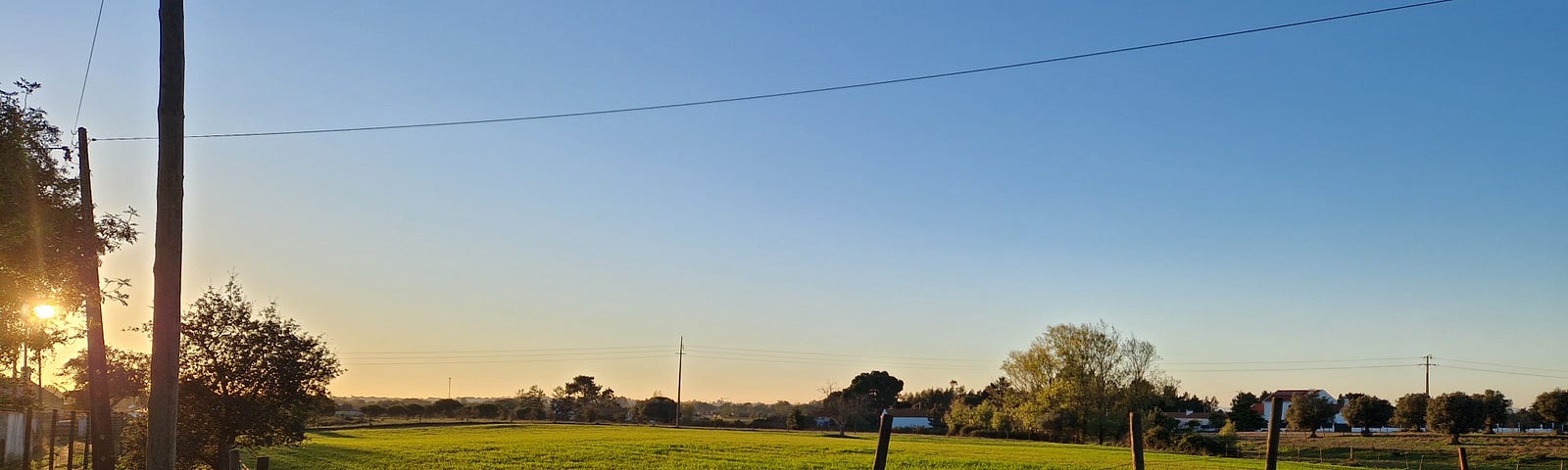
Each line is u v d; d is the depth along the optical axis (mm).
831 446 82125
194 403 30531
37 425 49062
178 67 14664
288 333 32469
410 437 92125
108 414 25625
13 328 24359
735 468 53875
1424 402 120188
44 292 23844
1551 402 119688
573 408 166750
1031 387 117312
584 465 54531
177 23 14703
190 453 30016
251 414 31016
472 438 90188
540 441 83750
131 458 30781
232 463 19750
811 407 169625
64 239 23672
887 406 187375
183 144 14688
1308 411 124125
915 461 62375
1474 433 117562
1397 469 79125
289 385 31781
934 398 196000
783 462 59281
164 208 14406
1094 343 112625
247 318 31922
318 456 59000
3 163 20031
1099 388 112125
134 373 31219
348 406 175875
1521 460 83625
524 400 170875
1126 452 85125
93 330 25578
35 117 21812
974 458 66375
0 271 21906
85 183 24750
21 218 20953
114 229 25609
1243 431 138625
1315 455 91500
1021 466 58906
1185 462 71812
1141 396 111500
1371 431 129500
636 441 85000
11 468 39594
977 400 177250
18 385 35719
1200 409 171875
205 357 31172
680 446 75562
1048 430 114000
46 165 22609
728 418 173500
